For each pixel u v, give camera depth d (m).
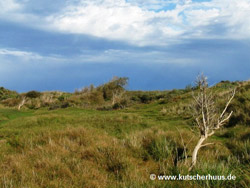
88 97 32.25
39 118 14.15
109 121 13.04
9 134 9.27
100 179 4.43
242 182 4.14
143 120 13.73
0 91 41.00
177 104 19.62
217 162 5.34
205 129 5.11
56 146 6.15
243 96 13.62
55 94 38.91
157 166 5.31
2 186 3.97
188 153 5.82
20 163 4.99
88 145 6.39
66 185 4.08
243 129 9.60
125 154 5.71
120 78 35.59
